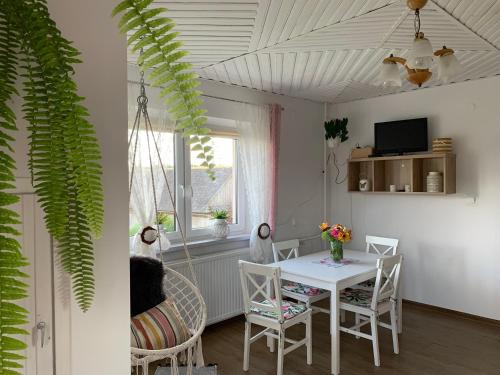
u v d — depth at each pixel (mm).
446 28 2322
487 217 3576
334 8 2014
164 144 3084
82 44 969
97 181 696
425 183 3949
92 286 805
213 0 1901
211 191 3758
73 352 984
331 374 2688
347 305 2971
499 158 3484
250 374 2701
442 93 3838
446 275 3855
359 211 4555
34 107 596
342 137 4496
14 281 486
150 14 530
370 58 2912
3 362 464
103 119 1016
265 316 2701
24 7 574
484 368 2752
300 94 4199
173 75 543
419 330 3428
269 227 3836
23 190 857
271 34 2371
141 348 1724
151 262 1954
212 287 3436
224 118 3623
